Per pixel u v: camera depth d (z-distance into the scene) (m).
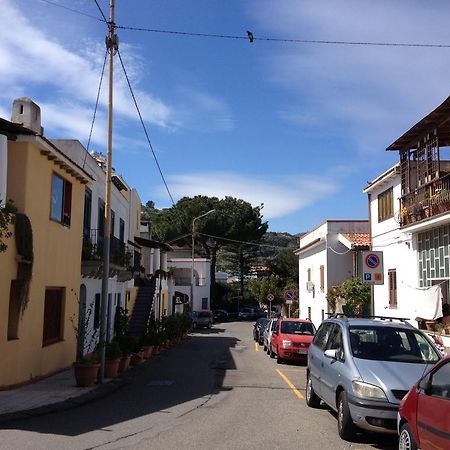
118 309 20.92
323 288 34.28
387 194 23.34
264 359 22.53
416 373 8.11
